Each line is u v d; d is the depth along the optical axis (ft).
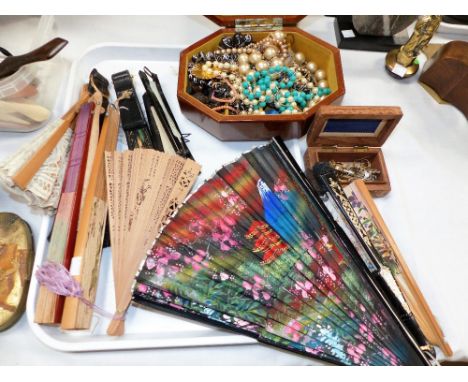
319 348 2.00
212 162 2.90
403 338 2.07
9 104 2.48
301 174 2.52
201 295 2.04
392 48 3.26
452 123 3.08
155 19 3.38
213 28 3.37
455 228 2.70
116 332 2.19
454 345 2.32
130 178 2.45
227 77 2.87
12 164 2.24
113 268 2.27
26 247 2.40
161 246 2.14
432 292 2.47
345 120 2.42
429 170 2.90
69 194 2.39
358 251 2.33
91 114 2.67
